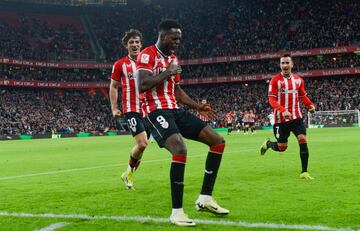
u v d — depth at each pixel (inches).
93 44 2544.3
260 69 2367.1
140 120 326.3
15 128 2022.6
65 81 2364.7
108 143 1127.6
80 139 1556.3
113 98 347.9
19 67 2310.5
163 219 205.6
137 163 307.0
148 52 216.8
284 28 2377.0
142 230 184.4
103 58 2474.2
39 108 2233.0
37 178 387.2
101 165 503.2
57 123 2192.4
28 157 680.4
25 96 2266.2
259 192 275.4
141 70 212.2
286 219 198.8
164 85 221.1
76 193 290.4
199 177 356.8
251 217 204.8
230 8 2628.0
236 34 2480.3
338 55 2256.4
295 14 2416.3
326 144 737.0
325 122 1924.2
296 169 398.9
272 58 2300.7
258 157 532.7
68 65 2354.8
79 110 2321.6
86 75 2447.1
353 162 439.2
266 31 2405.3
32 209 236.4
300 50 2236.7
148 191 293.4
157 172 405.1
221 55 2416.3
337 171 372.2
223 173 374.6
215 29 2554.1
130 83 337.1
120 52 2514.8
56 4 2593.5
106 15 2682.1
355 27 2190.0
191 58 2464.3
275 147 408.2
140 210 228.7
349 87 2126.0
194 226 189.9
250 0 2598.4
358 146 670.5
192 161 510.3
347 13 2277.3
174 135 207.2
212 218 205.8
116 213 221.8
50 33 2487.7
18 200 267.3
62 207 241.0
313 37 2253.9
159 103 217.5
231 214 212.8
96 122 2266.2
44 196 281.1
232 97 2358.5
